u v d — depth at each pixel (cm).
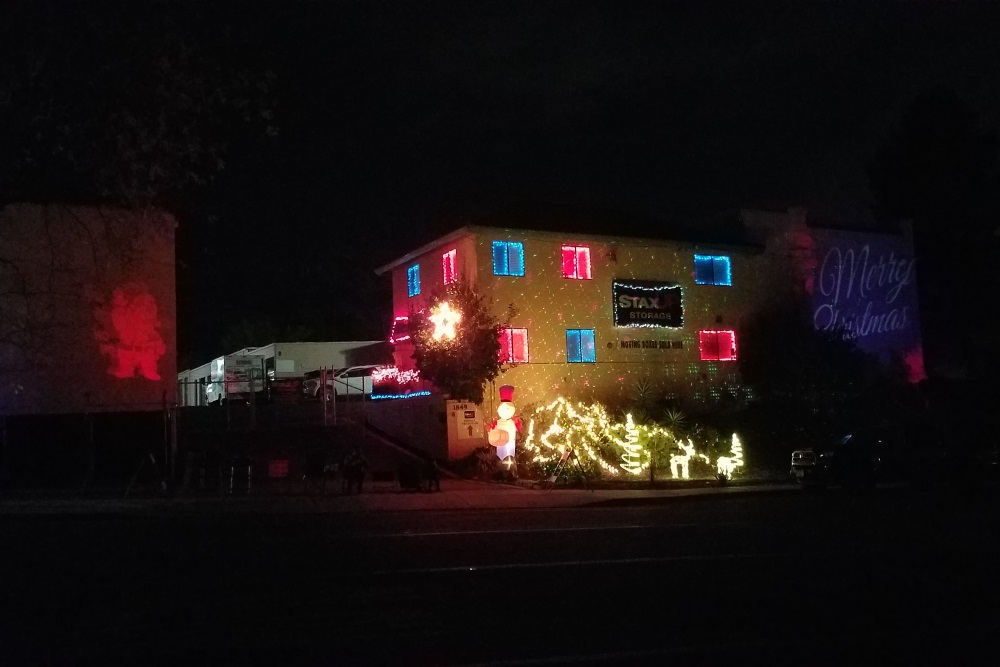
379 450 3152
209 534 1706
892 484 2856
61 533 1744
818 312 3984
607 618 942
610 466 2972
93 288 2783
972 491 2567
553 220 3462
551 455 2911
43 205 2541
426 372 3002
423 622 925
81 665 773
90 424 2691
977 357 4766
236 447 3097
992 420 2862
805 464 2633
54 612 976
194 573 1220
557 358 3331
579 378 3356
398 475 2672
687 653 809
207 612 973
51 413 2728
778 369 3644
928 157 4934
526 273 3316
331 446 3138
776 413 3422
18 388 2717
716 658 793
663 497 2453
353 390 4266
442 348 2977
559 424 3066
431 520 1962
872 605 1007
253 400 3422
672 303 3597
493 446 2981
